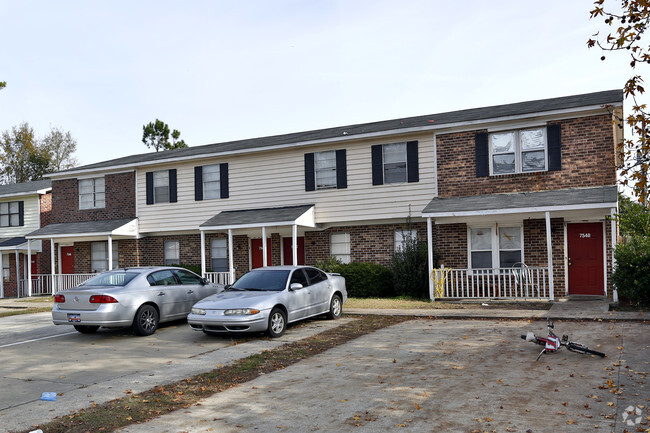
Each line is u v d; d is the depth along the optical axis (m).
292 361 9.23
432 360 8.79
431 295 16.19
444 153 17.84
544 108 16.44
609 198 14.23
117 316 11.69
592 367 7.92
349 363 8.86
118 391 7.77
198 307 11.48
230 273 19.31
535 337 8.98
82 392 7.78
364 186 19.14
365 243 19.39
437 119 19.31
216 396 7.37
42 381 8.51
